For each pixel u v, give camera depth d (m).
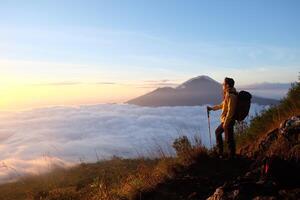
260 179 4.23
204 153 6.00
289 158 4.73
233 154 5.84
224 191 3.98
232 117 5.83
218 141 6.07
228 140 5.88
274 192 3.83
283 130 5.28
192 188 5.11
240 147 6.77
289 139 5.12
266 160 4.45
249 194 3.83
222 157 5.89
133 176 6.38
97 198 6.30
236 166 5.49
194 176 5.43
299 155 4.70
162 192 5.27
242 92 5.87
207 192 4.89
